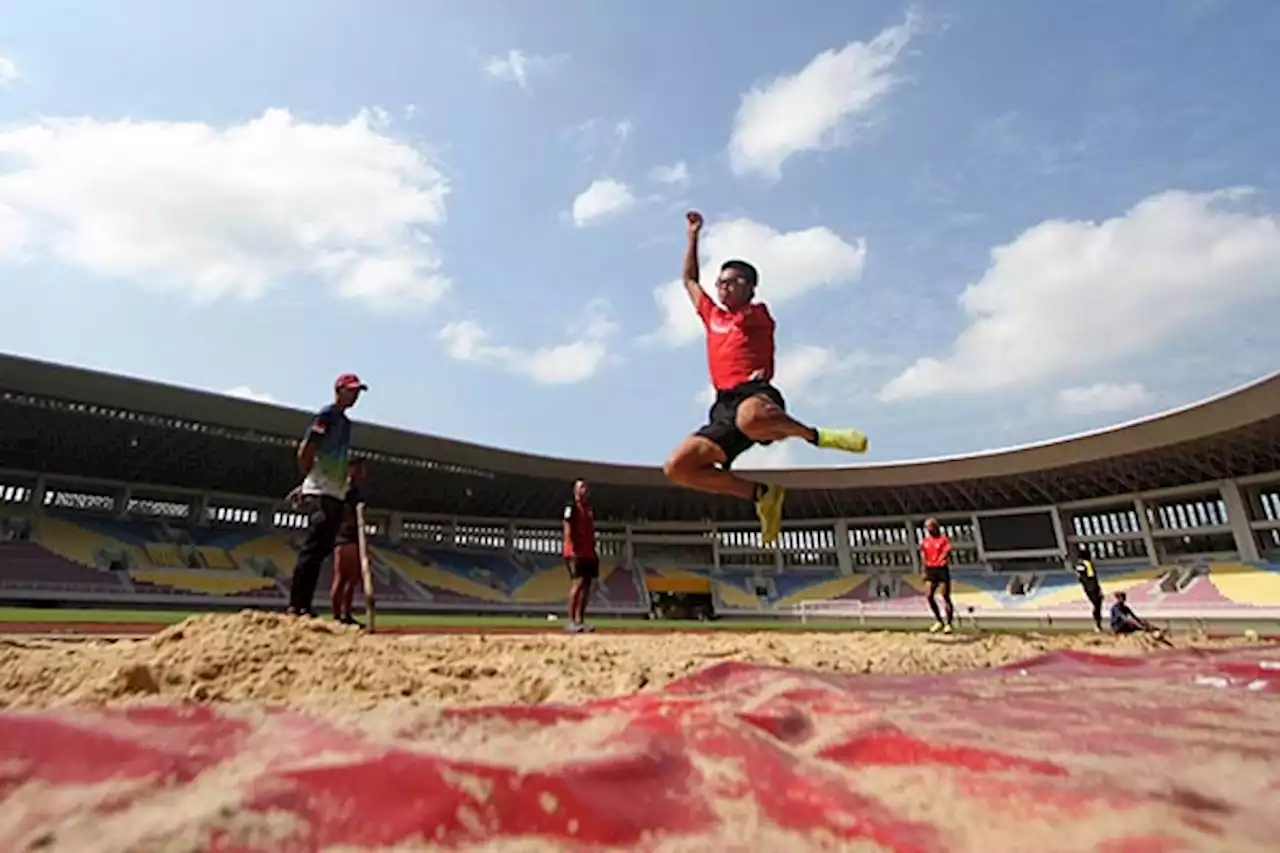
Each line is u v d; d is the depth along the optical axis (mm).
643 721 2078
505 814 1373
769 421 3977
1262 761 1795
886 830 1300
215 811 1352
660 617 46094
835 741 1963
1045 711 2660
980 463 42156
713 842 1283
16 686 2762
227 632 3631
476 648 5109
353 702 2547
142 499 37312
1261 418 31562
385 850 1231
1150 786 1492
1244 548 35156
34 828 1304
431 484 43594
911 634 11461
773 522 4395
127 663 2875
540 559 47688
